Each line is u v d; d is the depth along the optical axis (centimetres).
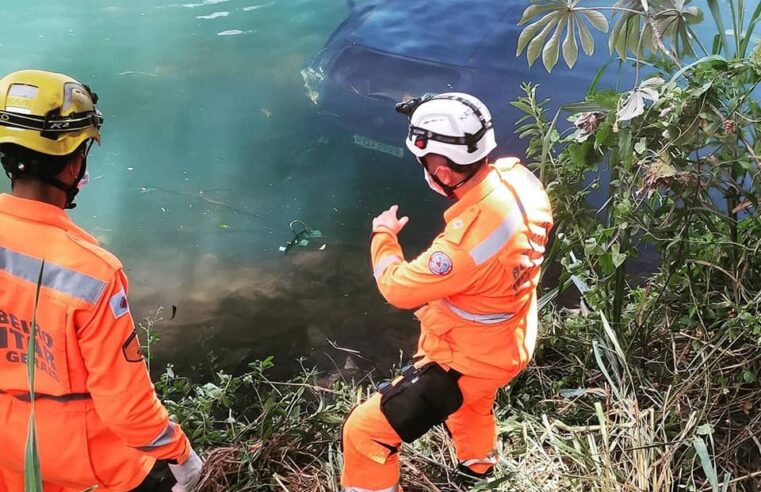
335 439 290
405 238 456
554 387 312
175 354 370
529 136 472
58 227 180
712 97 274
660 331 328
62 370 182
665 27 305
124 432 189
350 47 559
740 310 280
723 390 280
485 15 562
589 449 273
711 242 294
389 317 397
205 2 808
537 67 503
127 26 750
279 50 699
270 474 279
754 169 281
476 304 210
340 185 506
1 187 494
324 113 562
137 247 450
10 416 190
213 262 438
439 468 282
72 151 177
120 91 625
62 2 805
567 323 335
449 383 222
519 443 286
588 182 428
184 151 547
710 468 234
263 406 306
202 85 638
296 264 438
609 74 486
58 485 206
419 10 581
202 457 285
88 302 176
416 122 204
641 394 303
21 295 178
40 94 172
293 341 380
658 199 324
